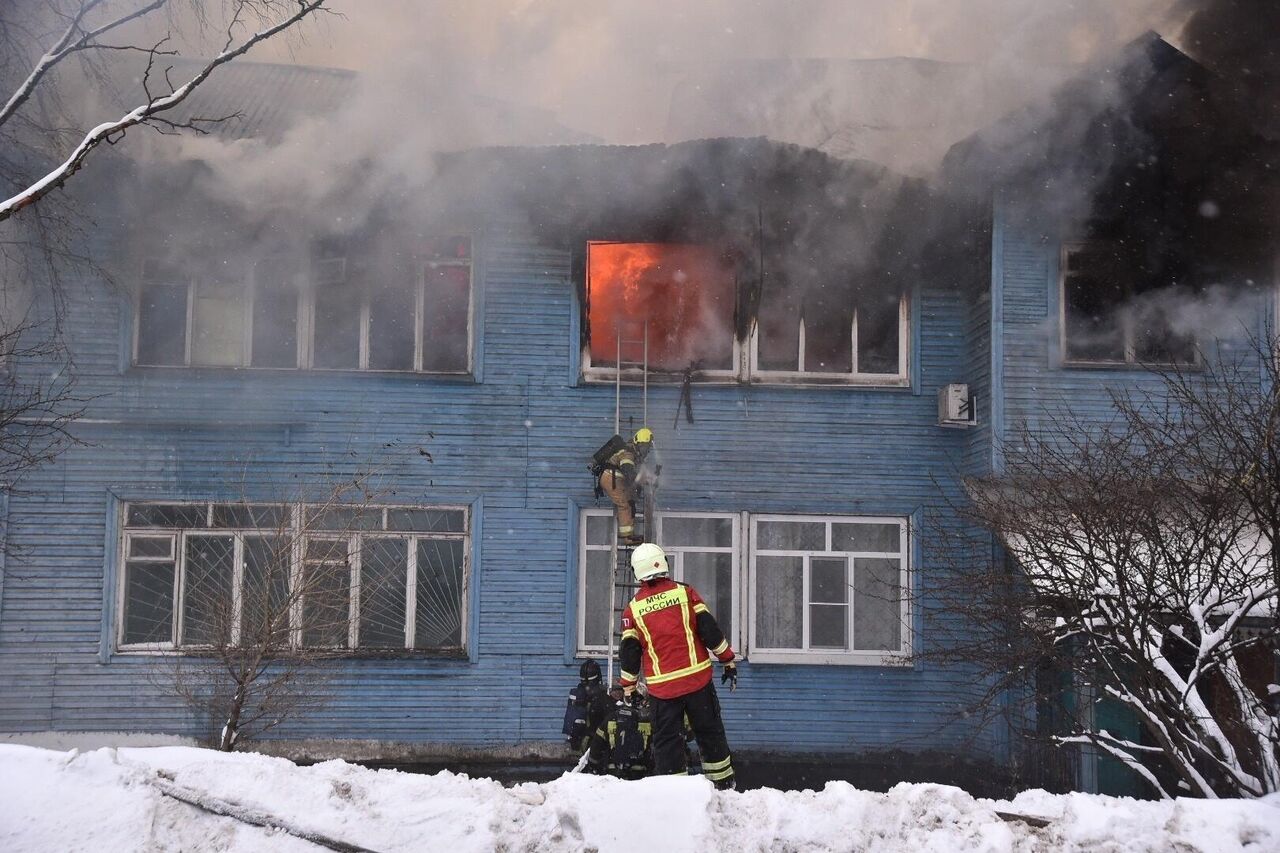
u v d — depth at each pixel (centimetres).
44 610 1170
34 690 1157
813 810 520
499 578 1214
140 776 507
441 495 1221
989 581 827
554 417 1243
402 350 1249
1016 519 796
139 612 1179
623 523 1171
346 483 1211
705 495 1242
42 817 477
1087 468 824
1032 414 1146
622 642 687
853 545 1248
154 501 1192
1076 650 890
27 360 1188
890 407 1259
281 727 1169
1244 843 499
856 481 1248
